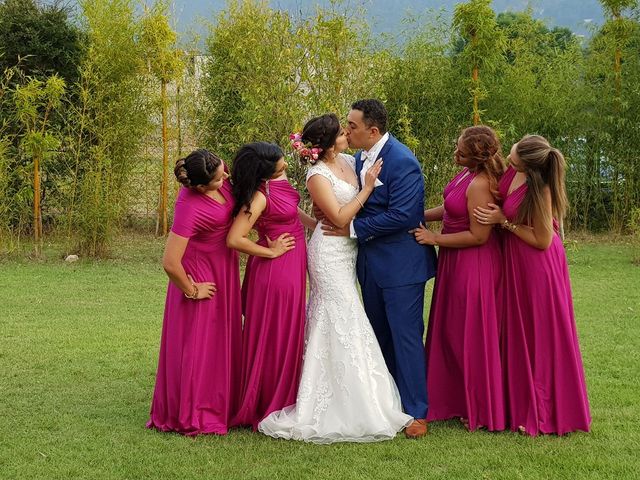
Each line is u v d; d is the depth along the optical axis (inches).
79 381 201.5
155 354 228.4
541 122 481.7
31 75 454.3
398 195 165.9
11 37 450.3
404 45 462.6
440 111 455.5
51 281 345.4
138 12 453.4
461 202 167.8
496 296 167.9
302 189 335.0
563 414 162.2
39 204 416.5
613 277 356.5
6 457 149.6
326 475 141.4
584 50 497.4
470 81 422.9
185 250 164.1
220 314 166.6
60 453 151.8
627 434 161.9
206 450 154.1
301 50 352.5
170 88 504.4
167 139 470.3
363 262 173.2
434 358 172.7
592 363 217.6
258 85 354.6
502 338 167.5
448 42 459.2
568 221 500.4
